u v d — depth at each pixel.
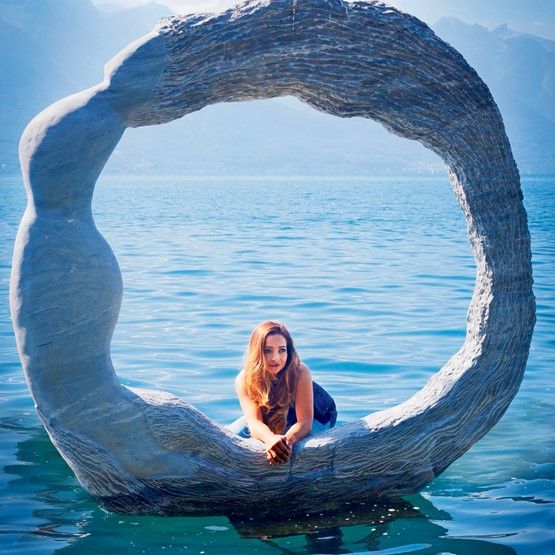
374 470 4.66
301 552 4.00
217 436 4.49
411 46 4.56
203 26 4.33
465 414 4.81
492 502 4.66
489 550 3.99
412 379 7.16
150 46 4.28
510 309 4.84
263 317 9.87
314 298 11.21
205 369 7.52
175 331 9.09
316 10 4.41
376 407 6.35
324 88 4.58
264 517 4.55
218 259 15.94
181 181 118.12
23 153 4.18
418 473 4.75
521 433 5.91
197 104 4.46
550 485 4.91
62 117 4.15
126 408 4.30
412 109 4.68
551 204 40.16
